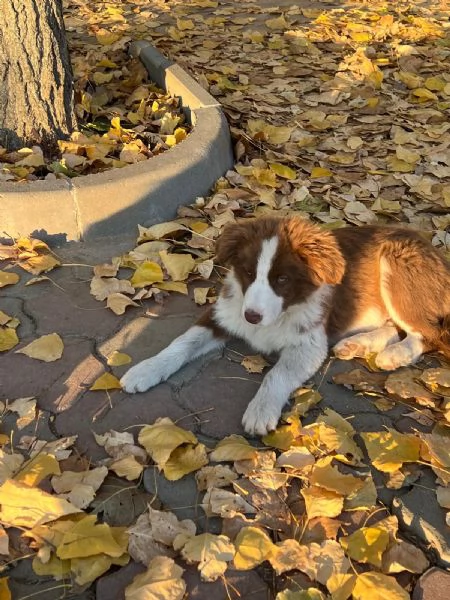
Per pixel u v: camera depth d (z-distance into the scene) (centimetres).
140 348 81
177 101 132
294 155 126
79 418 70
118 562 54
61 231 96
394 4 226
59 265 93
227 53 176
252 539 55
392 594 51
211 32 191
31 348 78
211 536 55
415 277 80
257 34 187
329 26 197
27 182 95
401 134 133
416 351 80
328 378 77
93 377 75
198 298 88
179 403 73
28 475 60
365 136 136
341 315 82
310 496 59
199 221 102
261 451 65
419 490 62
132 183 97
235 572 54
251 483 61
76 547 54
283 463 63
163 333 83
